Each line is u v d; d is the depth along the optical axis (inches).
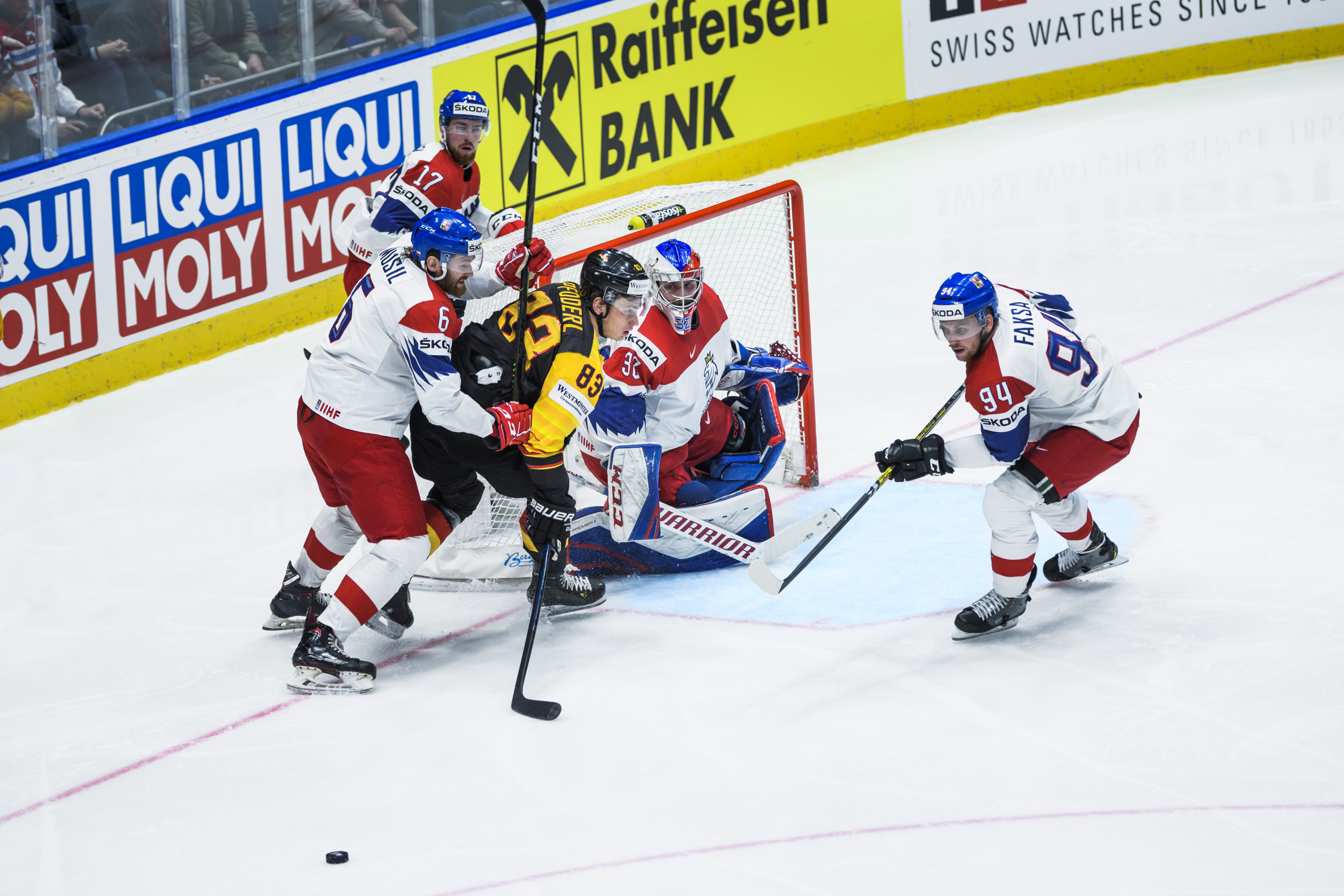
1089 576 544.7
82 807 442.3
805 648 509.4
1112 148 1248.8
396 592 512.7
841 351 874.8
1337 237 946.7
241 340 1080.8
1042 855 362.3
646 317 574.2
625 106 1284.4
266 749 470.3
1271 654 459.8
